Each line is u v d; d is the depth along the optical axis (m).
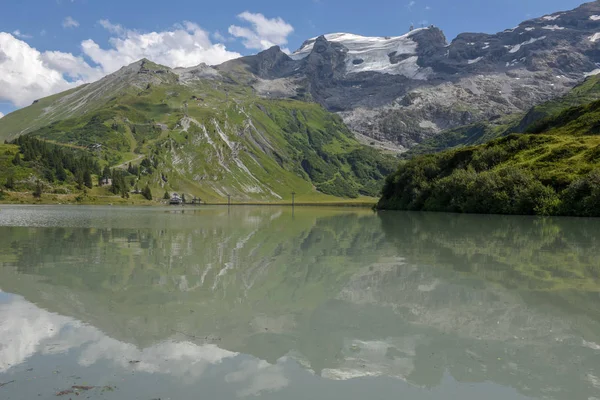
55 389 8.04
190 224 57.50
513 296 15.88
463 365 9.45
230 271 20.77
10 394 7.79
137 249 29.06
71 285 17.09
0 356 9.58
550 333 11.56
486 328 12.05
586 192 75.62
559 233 43.16
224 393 7.97
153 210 130.38
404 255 26.86
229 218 80.12
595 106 133.00
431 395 7.93
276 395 7.90
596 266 22.64
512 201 85.88
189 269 21.19
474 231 46.00
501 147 113.56
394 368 9.21
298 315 13.12
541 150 102.31
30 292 15.80
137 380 8.46
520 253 27.91
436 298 15.51
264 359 9.62
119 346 10.32
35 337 10.81
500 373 9.01
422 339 11.02
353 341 10.88
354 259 24.95
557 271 21.09
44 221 60.16
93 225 52.16
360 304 14.57
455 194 99.19
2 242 32.56
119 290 16.31
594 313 13.64
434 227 52.50
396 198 130.25
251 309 13.77
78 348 10.14
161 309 13.59
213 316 12.91
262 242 34.50
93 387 8.13
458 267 22.20
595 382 8.68
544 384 8.48
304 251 28.73
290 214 107.56
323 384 8.40
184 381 8.47
